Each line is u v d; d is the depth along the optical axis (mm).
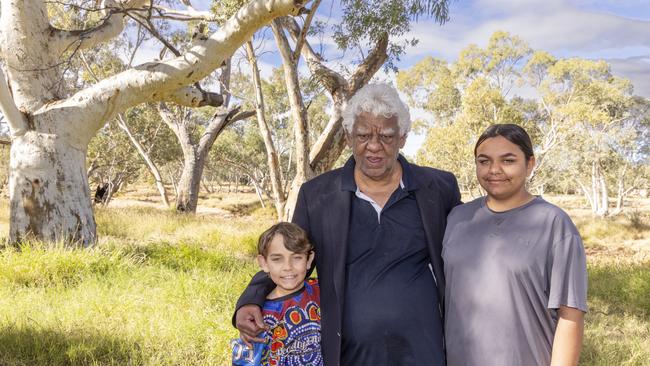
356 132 2352
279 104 38875
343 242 2348
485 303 2014
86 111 9328
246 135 45812
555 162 44469
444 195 2467
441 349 2311
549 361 1979
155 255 9375
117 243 10898
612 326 6723
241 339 2289
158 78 9297
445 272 2207
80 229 9414
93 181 46500
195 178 25734
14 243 9055
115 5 11086
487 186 2074
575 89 42500
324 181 2490
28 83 9305
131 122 33719
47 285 6848
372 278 2336
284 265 2318
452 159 33000
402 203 2408
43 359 4102
